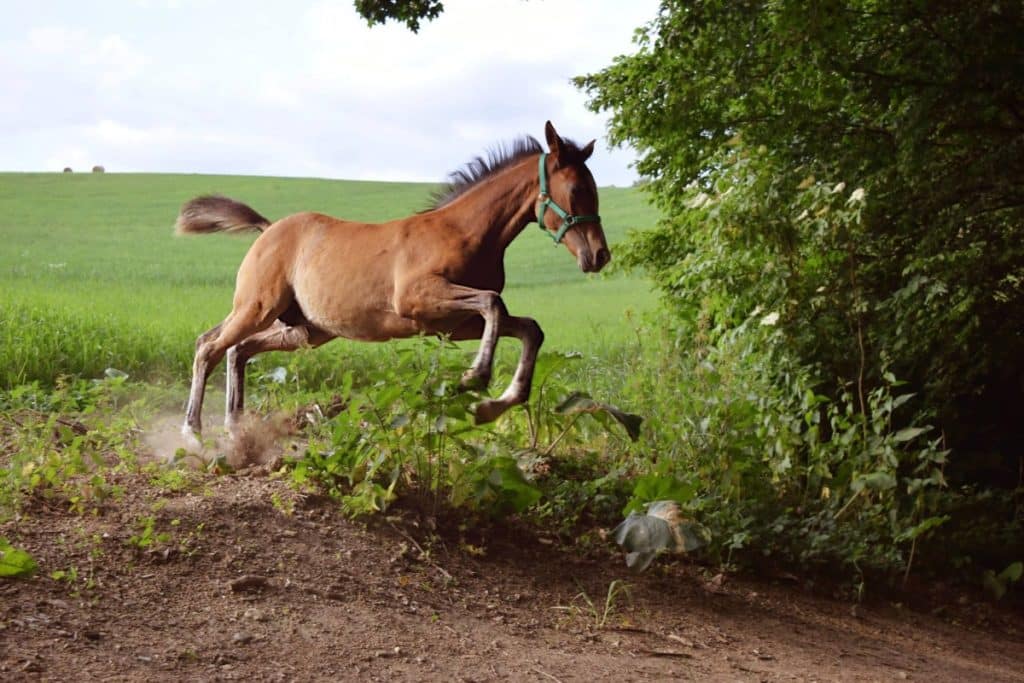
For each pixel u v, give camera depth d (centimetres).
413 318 688
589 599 587
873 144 895
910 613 712
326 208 4703
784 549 709
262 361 1224
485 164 738
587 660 489
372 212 4566
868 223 877
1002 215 882
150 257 3275
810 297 873
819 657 558
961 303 837
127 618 444
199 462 658
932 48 855
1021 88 841
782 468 761
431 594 541
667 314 1051
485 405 641
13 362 1109
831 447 793
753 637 577
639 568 588
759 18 871
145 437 775
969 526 837
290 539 552
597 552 653
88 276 2672
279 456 675
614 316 2262
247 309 752
